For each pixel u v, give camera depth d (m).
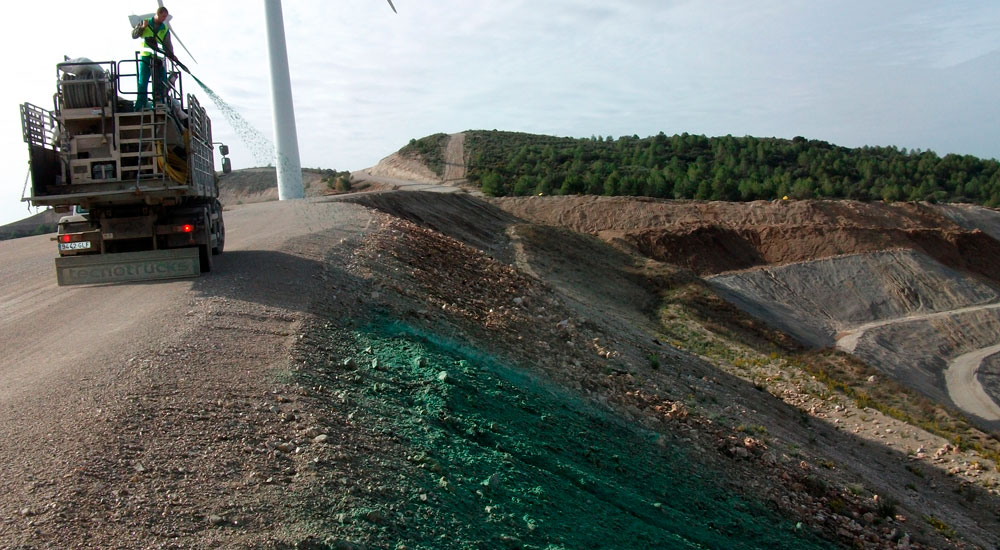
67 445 5.69
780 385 25.14
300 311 10.50
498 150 131.88
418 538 5.05
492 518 5.74
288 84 38.66
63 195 11.81
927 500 16.25
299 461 5.75
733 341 31.86
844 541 9.99
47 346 8.98
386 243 18.88
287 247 16.52
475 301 16.25
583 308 24.39
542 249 41.41
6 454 5.56
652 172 92.31
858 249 61.50
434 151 135.88
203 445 5.86
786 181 91.12
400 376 8.63
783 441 15.66
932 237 66.31
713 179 90.94
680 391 16.22
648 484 8.83
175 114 12.63
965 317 52.59
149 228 12.79
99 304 11.40
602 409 11.30
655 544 6.79
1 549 4.25
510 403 9.16
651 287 39.56
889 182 105.31
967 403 38.78
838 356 32.56
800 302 53.69
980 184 109.25
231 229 22.62
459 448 6.95
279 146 39.00
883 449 20.19
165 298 11.26
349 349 9.34
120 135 12.12
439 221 40.12
